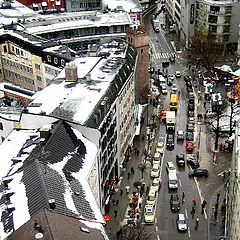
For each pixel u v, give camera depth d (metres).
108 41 124.56
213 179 100.38
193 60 169.25
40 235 48.06
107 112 87.94
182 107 136.12
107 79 97.31
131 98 110.12
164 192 96.12
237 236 62.81
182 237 83.06
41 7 178.00
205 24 176.62
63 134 74.81
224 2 171.12
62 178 63.75
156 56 181.12
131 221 86.06
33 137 77.88
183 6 187.38
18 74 129.25
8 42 129.00
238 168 69.25
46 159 66.69
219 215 88.56
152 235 83.44
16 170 66.44
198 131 121.12
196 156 109.31
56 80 97.88
